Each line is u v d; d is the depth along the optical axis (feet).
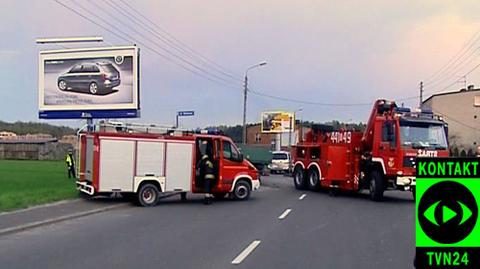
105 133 70.54
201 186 76.02
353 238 44.50
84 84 113.19
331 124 101.65
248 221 55.57
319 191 99.76
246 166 81.10
